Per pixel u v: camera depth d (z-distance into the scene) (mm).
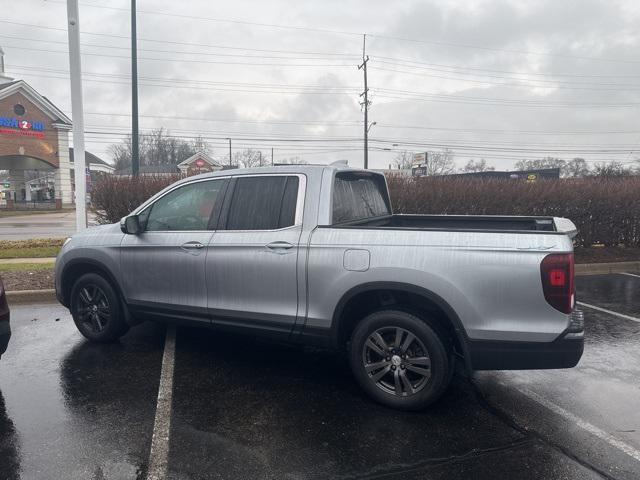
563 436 3381
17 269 8805
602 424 3559
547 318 3326
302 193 4055
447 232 3553
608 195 10609
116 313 4988
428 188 11031
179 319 4582
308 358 4836
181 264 4469
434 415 3668
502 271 3373
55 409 3717
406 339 3680
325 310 3824
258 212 4203
